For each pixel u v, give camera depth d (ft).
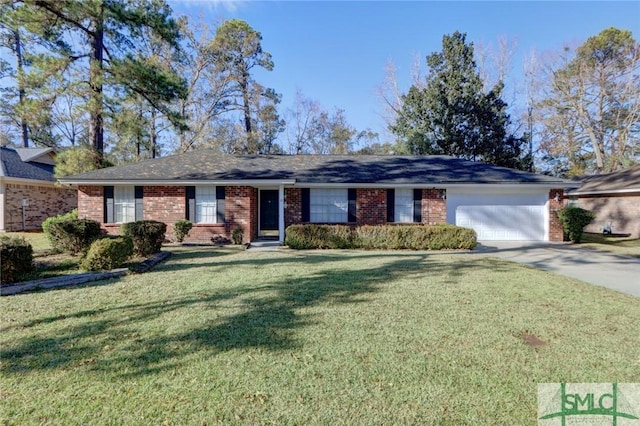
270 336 13.15
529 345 12.45
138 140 55.67
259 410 8.63
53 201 66.64
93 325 14.21
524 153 89.51
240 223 46.14
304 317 15.29
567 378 10.22
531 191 48.19
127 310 16.17
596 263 30.25
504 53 96.02
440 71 81.66
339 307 16.74
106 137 73.41
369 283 21.61
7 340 12.70
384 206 47.93
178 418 8.30
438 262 29.68
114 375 10.26
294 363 11.02
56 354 11.59
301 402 8.96
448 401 9.04
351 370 10.59
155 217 46.01
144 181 44.37
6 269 20.31
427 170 51.83
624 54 89.35
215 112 97.40
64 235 29.45
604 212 61.21
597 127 95.40
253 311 16.08
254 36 96.07
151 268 26.50
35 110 42.50
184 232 43.39
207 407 8.73
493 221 48.39
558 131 100.01
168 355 11.53
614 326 14.35
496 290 20.03
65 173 46.44
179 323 14.47
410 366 10.87
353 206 48.03
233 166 51.31
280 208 44.68
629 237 53.78
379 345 12.39
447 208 48.44
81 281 21.67
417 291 19.75
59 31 44.42
